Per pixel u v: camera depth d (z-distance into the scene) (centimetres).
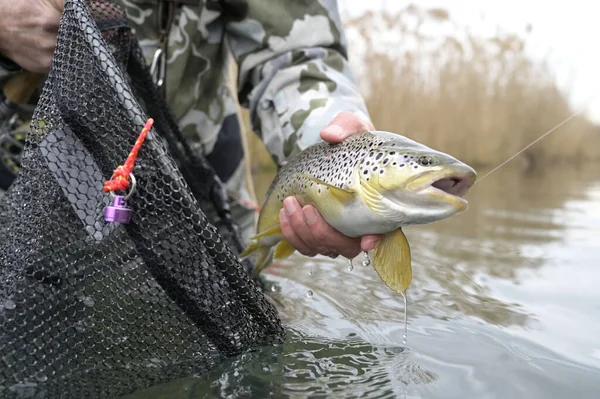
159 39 84
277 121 77
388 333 66
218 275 54
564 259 108
